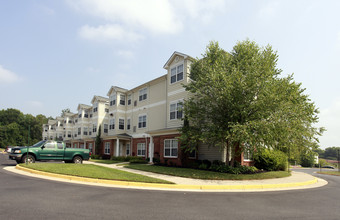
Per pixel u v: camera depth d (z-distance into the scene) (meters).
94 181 11.10
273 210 7.09
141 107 29.05
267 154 18.86
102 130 37.12
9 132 76.62
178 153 19.67
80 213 5.95
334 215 6.69
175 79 23.12
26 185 9.48
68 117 53.47
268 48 15.72
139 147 28.47
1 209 6.01
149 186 10.72
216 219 5.96
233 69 14.61
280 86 14.77
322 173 23.97
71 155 18.70
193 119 16.59
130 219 5.64
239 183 12.03
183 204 7.43
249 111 14.44
